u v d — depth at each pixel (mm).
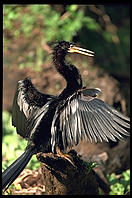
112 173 13805
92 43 18938
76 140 7652
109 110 7715
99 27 19438
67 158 8305
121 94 15977
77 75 8828
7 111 16578
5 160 12859
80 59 17125
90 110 7801
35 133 8391
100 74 16734
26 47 17922
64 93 8641
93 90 8109
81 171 8805
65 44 9102
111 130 7516
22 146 13547
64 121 7938
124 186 12484
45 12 18141
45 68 17172
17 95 8867
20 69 17344
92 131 7590
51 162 8586
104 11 19625
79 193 8938
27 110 8695
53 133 8102
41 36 18016
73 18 18062
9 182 8070
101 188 11891
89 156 13188
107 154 13906
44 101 8727
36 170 11453
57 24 17766
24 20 18016
